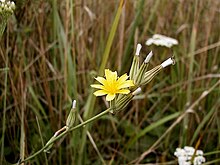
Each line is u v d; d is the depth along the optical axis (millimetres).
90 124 160
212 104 193
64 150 174
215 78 202
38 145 156
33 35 178
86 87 184
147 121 192
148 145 182
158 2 201
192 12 218
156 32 213
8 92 167
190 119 185
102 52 195
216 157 172
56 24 170
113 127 182
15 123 161
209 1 217
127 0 203
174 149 185
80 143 156
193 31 193
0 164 137
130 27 200
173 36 219
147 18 220
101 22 197
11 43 165
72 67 163
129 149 180
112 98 85
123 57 188
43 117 172
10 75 153
